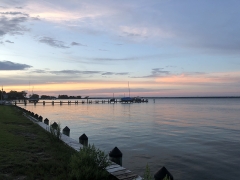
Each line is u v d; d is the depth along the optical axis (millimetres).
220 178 10125
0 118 24859
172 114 47906
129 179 7094
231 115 45438
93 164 7062
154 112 54750
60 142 12398
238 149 15516
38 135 14867
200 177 10227
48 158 9336
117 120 34875
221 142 17859
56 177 7008
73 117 39969
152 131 23484
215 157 13469
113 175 7414
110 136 20312
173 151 14891
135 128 25672
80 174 6641
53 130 13531
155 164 12070
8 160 8703
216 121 33844
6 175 7250
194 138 19578
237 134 21844
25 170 7688
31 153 10086
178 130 24328
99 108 75062
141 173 10594
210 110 64250
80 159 7152
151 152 14633
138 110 63625
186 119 36750
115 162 8984
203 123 31031
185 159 13039
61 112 53750
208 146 16438
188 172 10859
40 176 7324
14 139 12688
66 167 8070
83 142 12672
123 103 128000
